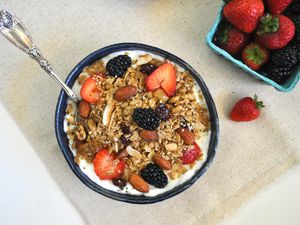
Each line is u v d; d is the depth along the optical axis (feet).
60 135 0.74
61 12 0.84
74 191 0.82
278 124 0.85
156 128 0.73
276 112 0.85
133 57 0.78
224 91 0.85
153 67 0.77
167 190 0.76
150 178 0.74
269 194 0.84
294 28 0.76
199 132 0.77
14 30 0.69
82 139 0.75
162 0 0.85
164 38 0.85
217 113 0.82
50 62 0.83
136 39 0.85
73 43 0.84
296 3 0.80
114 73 0.74
